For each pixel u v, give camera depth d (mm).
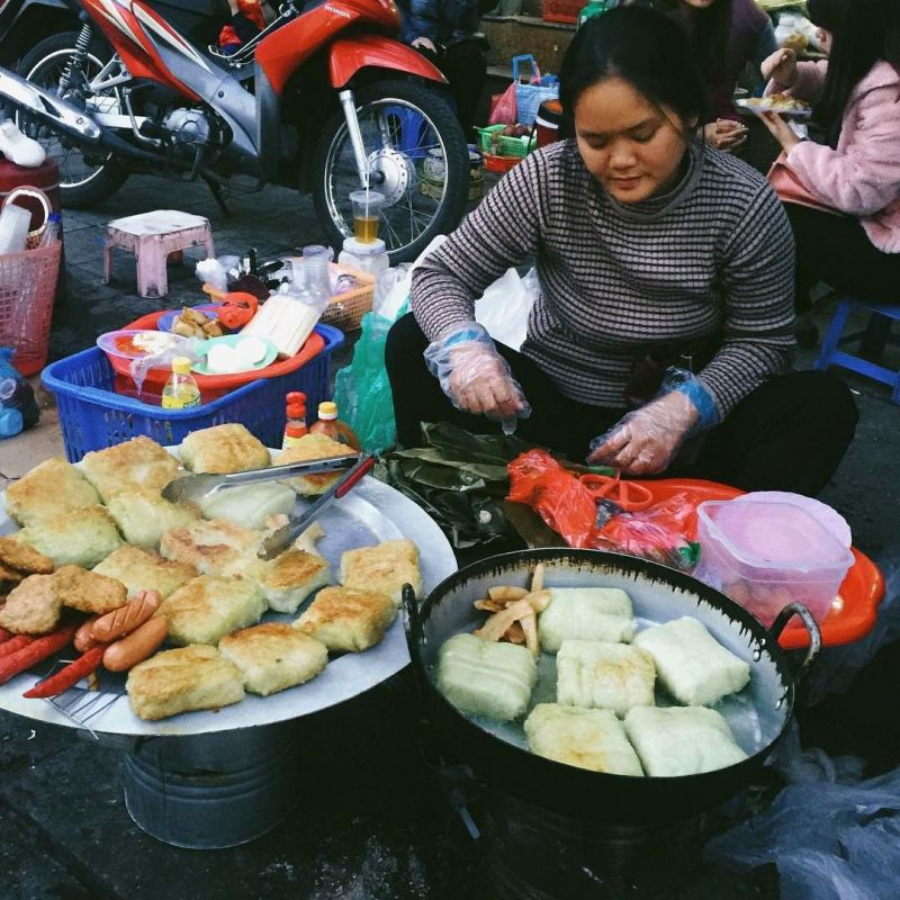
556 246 2137
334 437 2258
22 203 3617
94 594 1470
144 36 4449
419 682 1389
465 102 5672
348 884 1667
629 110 1676
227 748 1589
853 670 2188
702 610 1583
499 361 2014
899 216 3229
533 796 1246
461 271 2246
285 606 1627
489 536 1937
